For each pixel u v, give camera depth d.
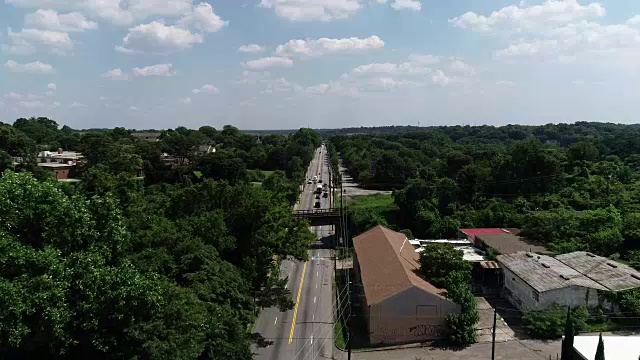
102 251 32.72
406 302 47.75
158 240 44.41
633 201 81.38
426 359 43.75
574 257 59.41
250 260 50.31
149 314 30.20
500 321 51.47
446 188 95.94
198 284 38.22
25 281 26.47
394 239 69.19
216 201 56.97
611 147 141.38
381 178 137.62
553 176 95.12
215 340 34.31
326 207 110.69
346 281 68.06
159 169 131.12
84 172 106.69
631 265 59.88
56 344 28.12
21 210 30.12
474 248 71.44
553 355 43.31
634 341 38.72
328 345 47.69
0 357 29.36
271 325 53.00
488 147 171.88
